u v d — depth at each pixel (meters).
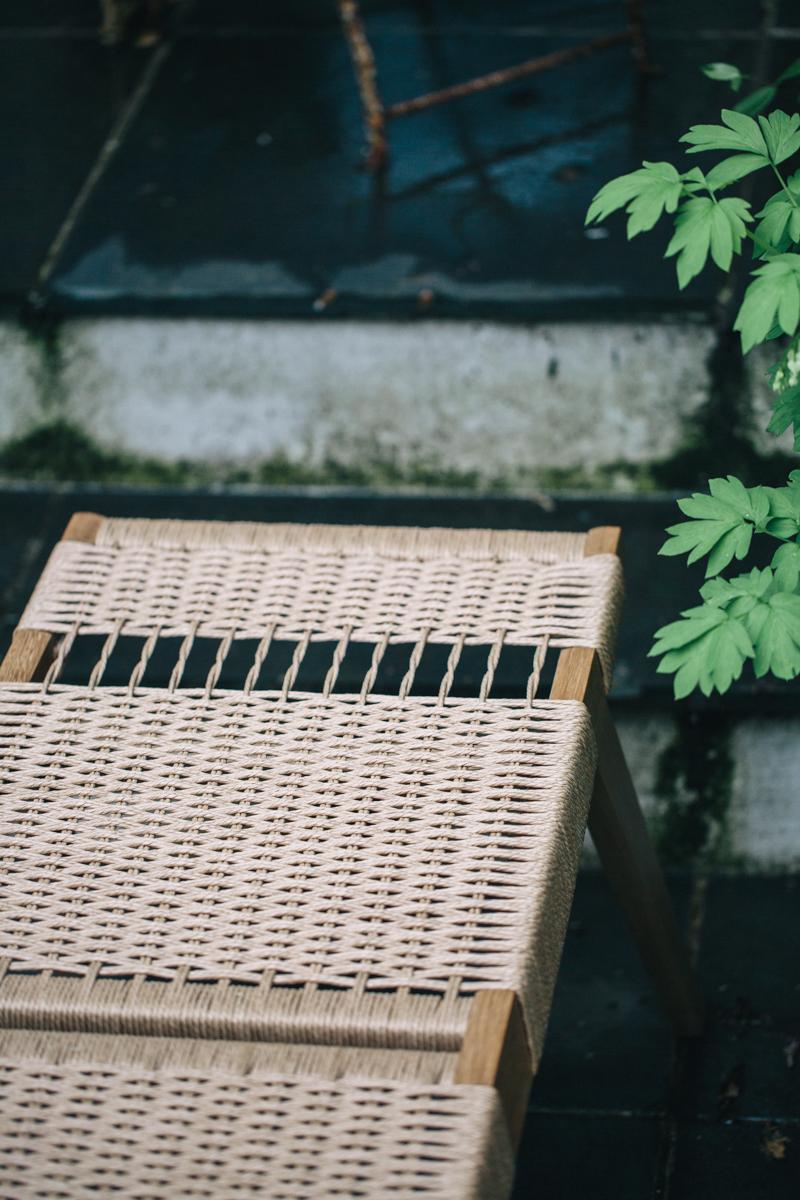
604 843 3.22
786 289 2.78
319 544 3.18
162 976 2.84
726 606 2.92
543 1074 3.53
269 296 4.12
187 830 2.95
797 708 3.70
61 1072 2.78
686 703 3.73
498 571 3.14
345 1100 2.73
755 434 4.00
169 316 4.15
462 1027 2.77
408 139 4.45
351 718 3.03
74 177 4.45
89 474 4.22
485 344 4.07
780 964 3.62
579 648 3.05
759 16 4.63
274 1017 2.80
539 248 4.16
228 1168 2.70
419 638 3.09
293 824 2.94
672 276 4.07
